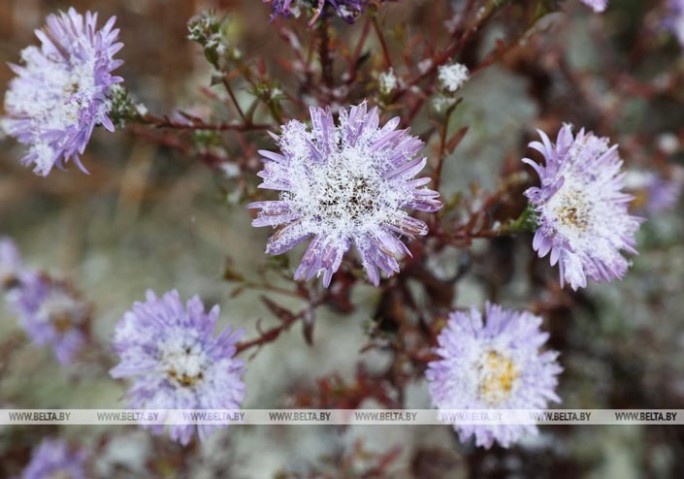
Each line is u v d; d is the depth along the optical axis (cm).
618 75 38
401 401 30
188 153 29
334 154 22
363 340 38
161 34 38
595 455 37
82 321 35
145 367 25
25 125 25
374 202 22
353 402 30
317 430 38
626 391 38
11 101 25
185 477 34
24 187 42
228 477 36
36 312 34
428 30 34
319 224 22
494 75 38
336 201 22
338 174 22
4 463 35
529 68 36
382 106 25
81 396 39
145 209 42
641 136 37
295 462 37
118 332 25
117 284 42
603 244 24
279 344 39
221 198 30
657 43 36
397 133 22
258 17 36
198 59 38
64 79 24
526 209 24
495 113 38
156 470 34
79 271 42
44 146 24
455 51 26
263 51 36
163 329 24
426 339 28
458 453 36
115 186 42
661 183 37
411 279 29
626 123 39
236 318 40
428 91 27
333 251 22
